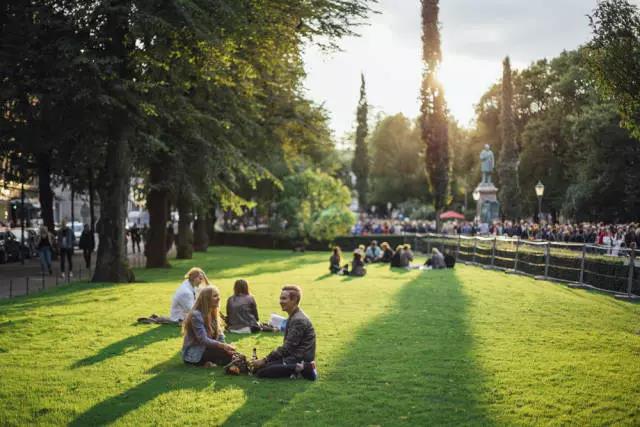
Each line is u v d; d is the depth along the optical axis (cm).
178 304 1463
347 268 2981
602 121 5594
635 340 1303
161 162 3152
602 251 2330
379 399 870
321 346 1215
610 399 884
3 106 2434
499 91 8294
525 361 1100
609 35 1548
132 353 1158
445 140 5772
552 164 7256
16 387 937
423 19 5747
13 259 3972
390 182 10512
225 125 2836
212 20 2233
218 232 6912
